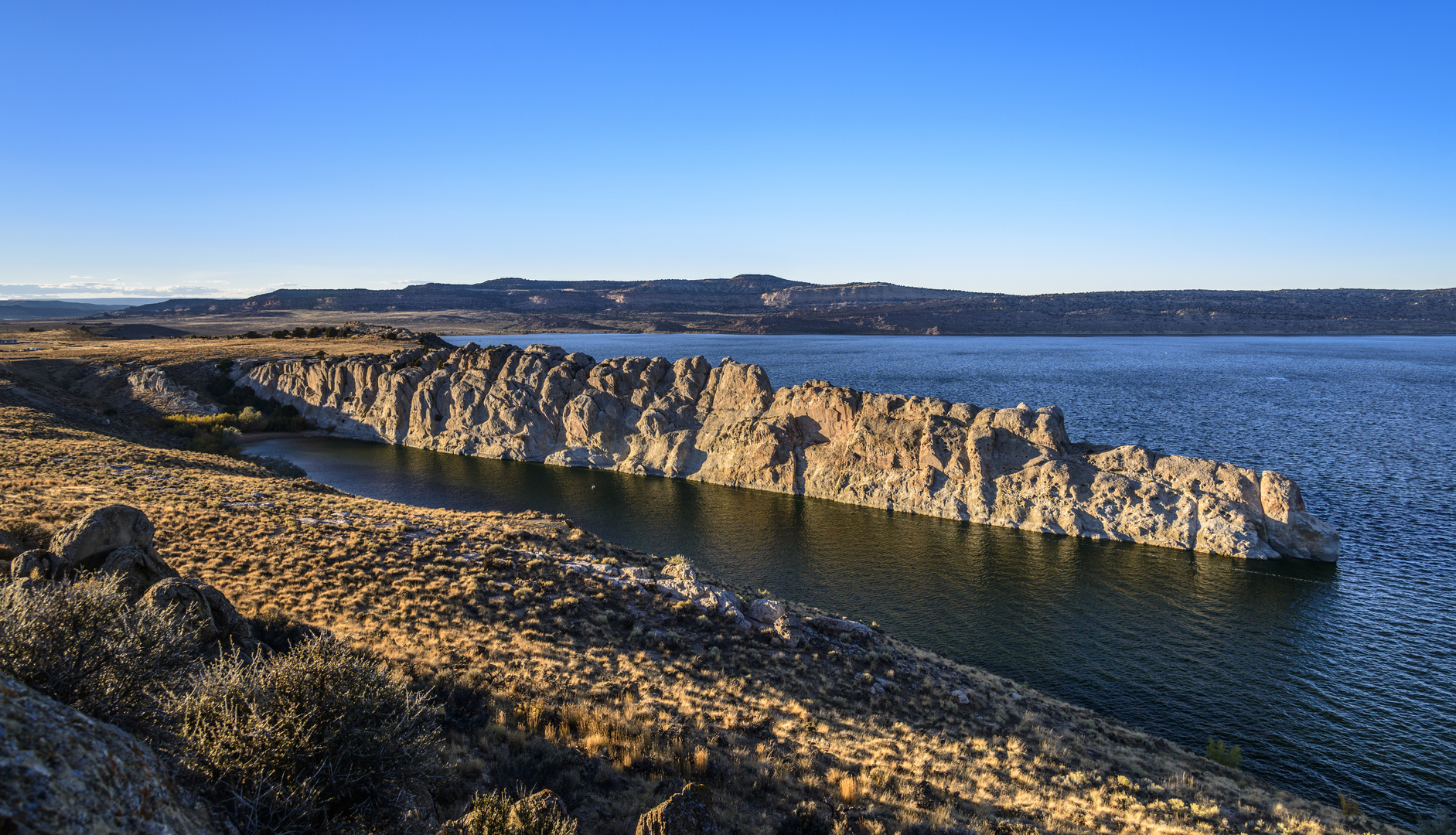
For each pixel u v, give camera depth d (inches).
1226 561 2274.9
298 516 1616.6
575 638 1132.5
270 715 393.7
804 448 3312.0
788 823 637.9
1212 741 1254.3
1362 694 1491.1
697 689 1016.9
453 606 1152.8
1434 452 3821.4
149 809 270.8
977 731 1098.7
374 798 414.0
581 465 3823.8
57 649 372.5
